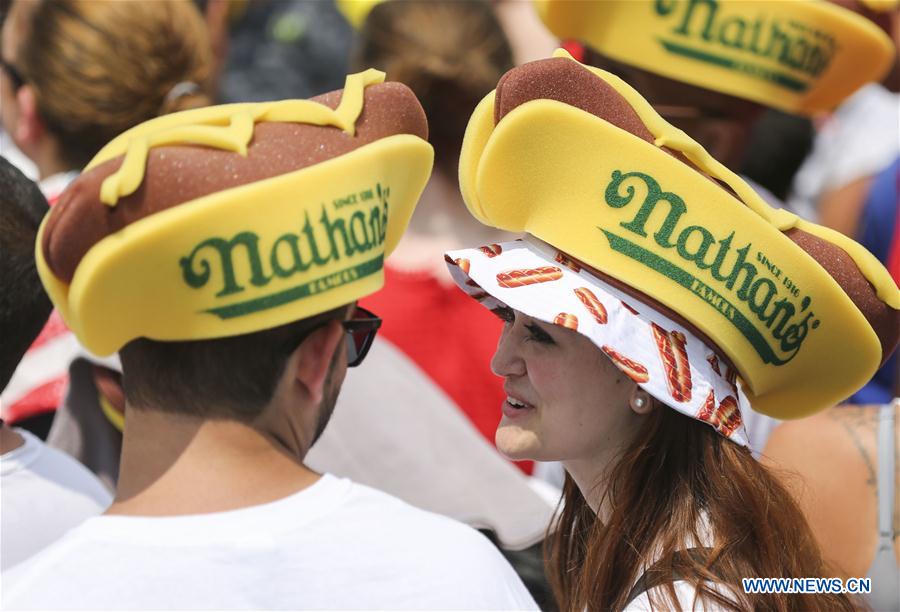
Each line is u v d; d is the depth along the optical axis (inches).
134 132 214.8
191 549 205.9
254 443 216.5
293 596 205.2
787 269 248.2
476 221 446.3
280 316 208.7
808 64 411.2
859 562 328.8
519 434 264.4
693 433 256.5
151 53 407.8
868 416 337.4
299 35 928.3
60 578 202.5
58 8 407.8
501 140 244.2
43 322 283.3
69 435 370.9
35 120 426.0
